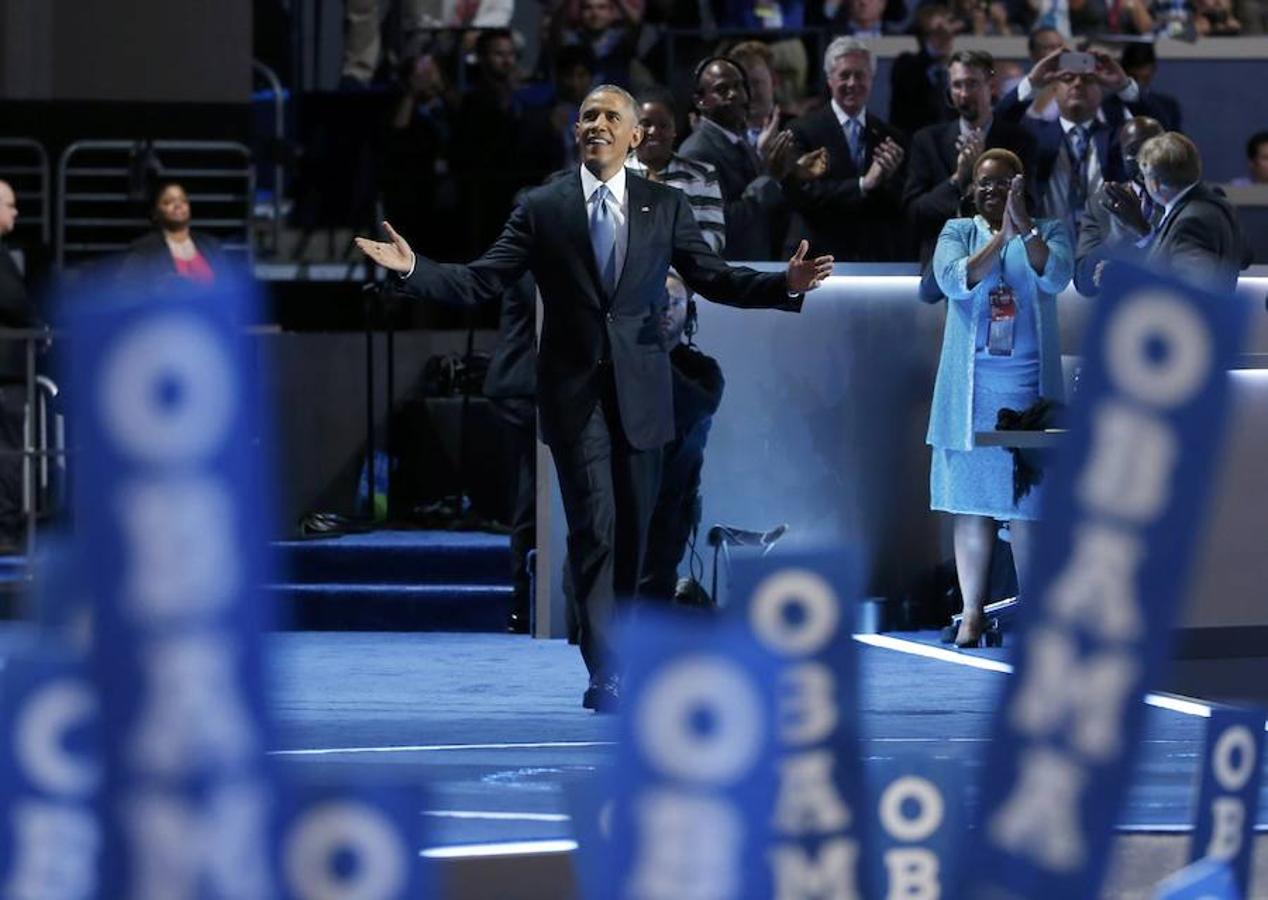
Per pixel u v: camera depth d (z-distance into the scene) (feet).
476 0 156.15
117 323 10.68
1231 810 17.33
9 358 109.19
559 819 34.06
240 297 10.87
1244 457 89.25
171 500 10.87
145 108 153.17
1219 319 11.48
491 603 106.42
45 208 148.15
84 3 153.89
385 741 61.72
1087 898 12.14
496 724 67.77
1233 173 139.54
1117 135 107.96
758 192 100.83
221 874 11.69
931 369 104.88
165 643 11.10
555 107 140.46
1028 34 143.84
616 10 140.36
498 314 138.31
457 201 141.79
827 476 103.91
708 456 103.04
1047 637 11.97
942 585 103.81
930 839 16.96
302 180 152.97
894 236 104.78
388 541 112.47
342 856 12.40
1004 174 94.22
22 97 153.69
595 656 72.33
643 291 73.31
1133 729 11.94
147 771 11.38
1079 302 101.71
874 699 75.61
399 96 147.13
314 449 126.31
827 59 107.34
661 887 12.77
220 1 153.89
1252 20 149.07
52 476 109.29
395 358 129.39
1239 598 89.30
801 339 103.65
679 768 12.73
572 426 72.90
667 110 95.25
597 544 72.74
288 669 88.17
